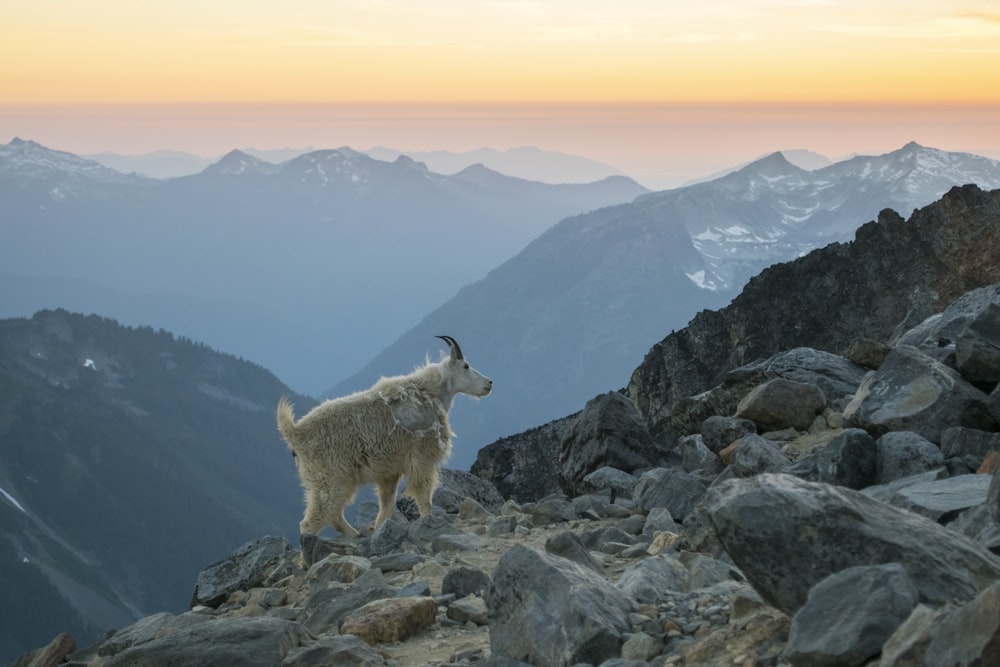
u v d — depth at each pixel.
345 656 7.57
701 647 6.31
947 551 5.89
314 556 12.76
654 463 19.72
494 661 6.85
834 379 16.67
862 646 5.03
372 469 15.62
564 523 14.61
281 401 15.56
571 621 6.84
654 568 8.71
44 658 11.45
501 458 32.22
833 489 6.21
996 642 4.26
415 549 12.83
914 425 12.39
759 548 6.10
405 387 15.95
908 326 32.91
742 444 13.14
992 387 12.84
